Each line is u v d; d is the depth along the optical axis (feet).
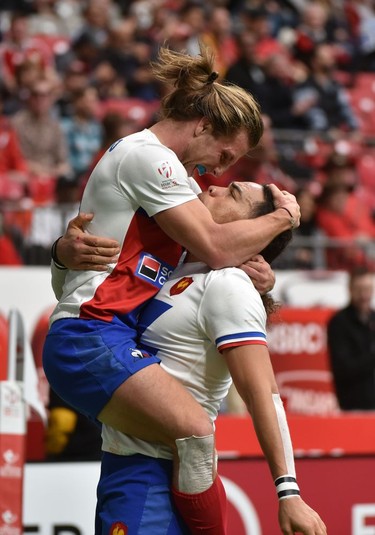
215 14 77.20
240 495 31.37
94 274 19.27
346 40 87.92
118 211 19.25
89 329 18.80
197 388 19.19
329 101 72.95
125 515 18.83
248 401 18.10
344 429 33.42
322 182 57.57
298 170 57.57
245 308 18.44
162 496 18.84
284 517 17.37
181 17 76.64
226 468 31.37
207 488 18.43
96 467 30.32
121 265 19.17
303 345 46.65
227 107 19.58
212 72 19.92
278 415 17.93
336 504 32.19
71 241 19.34
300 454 32.01
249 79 66.03
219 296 18.62
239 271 19.16
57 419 30.68
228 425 32.22
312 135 60.44
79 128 61.00
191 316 18.95
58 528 29.71
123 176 19.20
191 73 19.92
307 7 90.89
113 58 71.00
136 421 18.58
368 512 32.53
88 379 18.63
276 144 59.31
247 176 47.37
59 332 19.15
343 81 81.92
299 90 72.38
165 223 18.89
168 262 19.57
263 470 31.73
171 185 18.89
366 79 82.94
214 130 19.67
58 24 78.64
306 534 17.15
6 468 25.80
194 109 19.67
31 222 45.37
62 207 45.83
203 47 20.22
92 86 67.77
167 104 20.17
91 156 61.00
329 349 44.80
